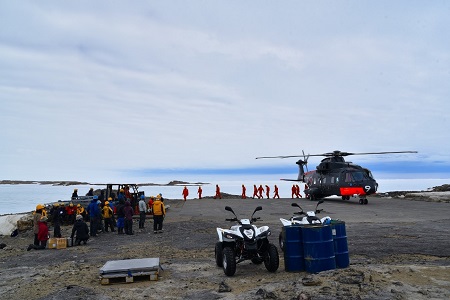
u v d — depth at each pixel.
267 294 6.88
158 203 19.69
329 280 7.43
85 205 26.84
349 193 32.59
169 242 16.06
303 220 10.44
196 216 26.97
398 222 19.67
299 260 9.25
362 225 18.59
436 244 12.73
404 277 7.54
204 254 12.84
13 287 9.05
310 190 38.81
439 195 38.41
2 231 24.77
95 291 8.09
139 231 20.73
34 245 16.03
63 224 25.34
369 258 10.77
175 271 10.14
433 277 7.49
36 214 16.23
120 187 28.23
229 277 9.18
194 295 7.59
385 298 6.26
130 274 8.90
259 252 9.68
